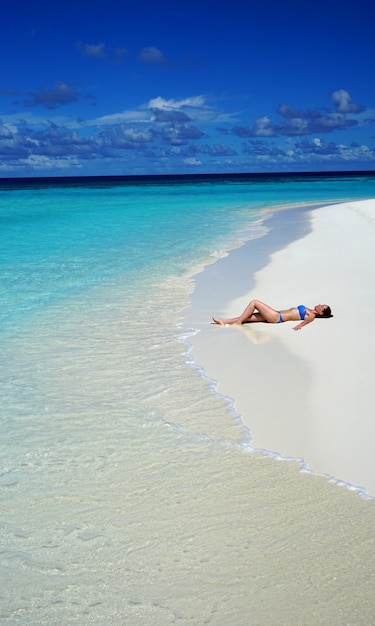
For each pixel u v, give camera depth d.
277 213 32.03
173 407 7.02
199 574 4.28
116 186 86.50
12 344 9.34
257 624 3.84
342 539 4.55
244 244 19.72
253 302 10.04
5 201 46.31
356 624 3.78
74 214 32.78
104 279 14.22
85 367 8.36
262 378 7.71
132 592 4.15
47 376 8.03
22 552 4.57
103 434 6.40
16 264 16.31
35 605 4.07
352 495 5.11
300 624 3.82
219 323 10.16
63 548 4.61
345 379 7.43
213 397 7.25
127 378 7.94
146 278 14.29
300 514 4.88
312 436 6.14
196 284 13.51
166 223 27.28
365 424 6.29
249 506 5.02
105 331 10.01
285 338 9.19
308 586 4.11
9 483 5.48
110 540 4.68
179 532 4.73
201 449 6.02
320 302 10.98
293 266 14.79
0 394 7.45
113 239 21.61
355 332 9.09
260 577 4.21
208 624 3.86
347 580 4.14
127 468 5.70
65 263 16.45
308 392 7.18
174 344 9.27
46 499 5.23
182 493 5.25
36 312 11.20
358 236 19.09
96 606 4.05
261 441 6.12
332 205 36.06
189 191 63.06
